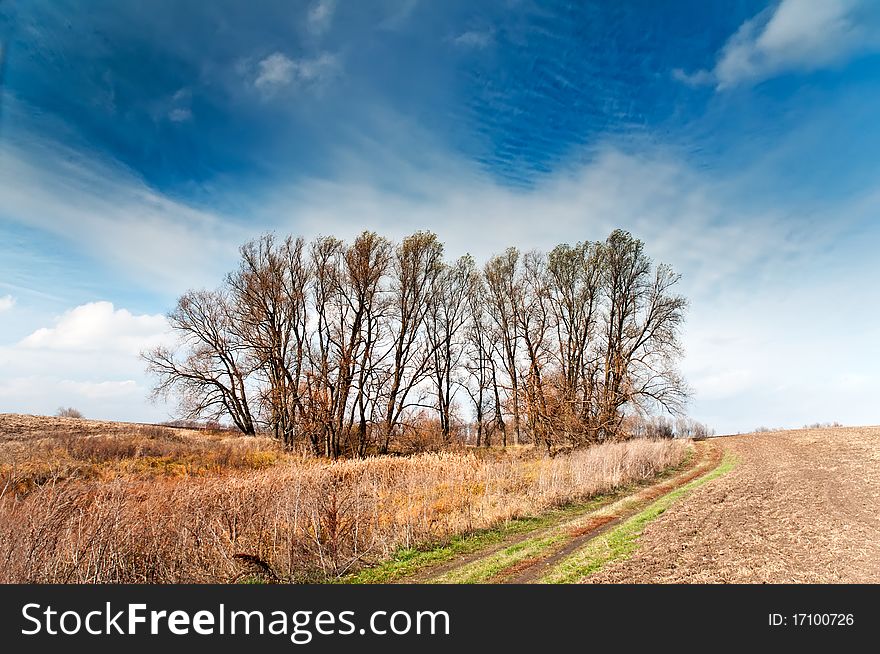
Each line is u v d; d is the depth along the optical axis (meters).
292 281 37.38
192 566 11.32
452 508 16.61
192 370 40.31
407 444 38.19
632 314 41.06
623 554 11.23
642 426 40.09
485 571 10.91
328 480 17.88
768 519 13.88
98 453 24.31
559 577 10.04
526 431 42.44
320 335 37.06
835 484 19.64
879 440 34.00
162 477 21.02
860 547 11.22
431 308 44.12
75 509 11.87
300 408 33.91
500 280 43.47
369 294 36.16
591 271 41.78
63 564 10.35
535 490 19.62
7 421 35.78
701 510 15.38
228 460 27.06
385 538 13.34
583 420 37.22
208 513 12.75
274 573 11.18
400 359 38.44
